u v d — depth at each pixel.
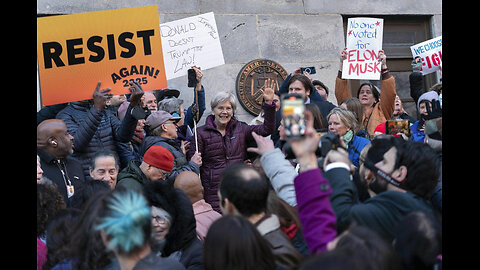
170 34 5.39
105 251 2.33
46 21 4.60
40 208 2.97
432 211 2.35
